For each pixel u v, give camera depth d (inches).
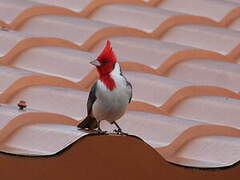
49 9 497.4
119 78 313.0
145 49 467.8
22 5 497.0
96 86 313.0
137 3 536.4
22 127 355.9
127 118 388.8
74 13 507.2
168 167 333.4
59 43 458.6
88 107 319.9
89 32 477.1
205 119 410.6
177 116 412.5
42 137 343.0
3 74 416.2
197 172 338.6
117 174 323.9
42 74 420.2
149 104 406.0
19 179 314.5
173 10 544.4
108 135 321.7
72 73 433.1
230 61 484.1
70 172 318.3
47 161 316.2
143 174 328.2
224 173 342.6
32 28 482.0
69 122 374.3
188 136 375.2
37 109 395.9
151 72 448.8
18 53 449.7
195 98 422.0
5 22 486.0
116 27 479.8
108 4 523.2
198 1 551.8
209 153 362.3
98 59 314.2
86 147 319.9
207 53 474.0
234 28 536.7
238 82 457.1
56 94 403.9
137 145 326.3
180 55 466.3
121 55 464.1
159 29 502.9
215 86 432.1
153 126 382.3
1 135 351.9
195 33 505.4
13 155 314.8
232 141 367.6
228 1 563.8
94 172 320.8
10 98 404.5
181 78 454.3
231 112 413.1
